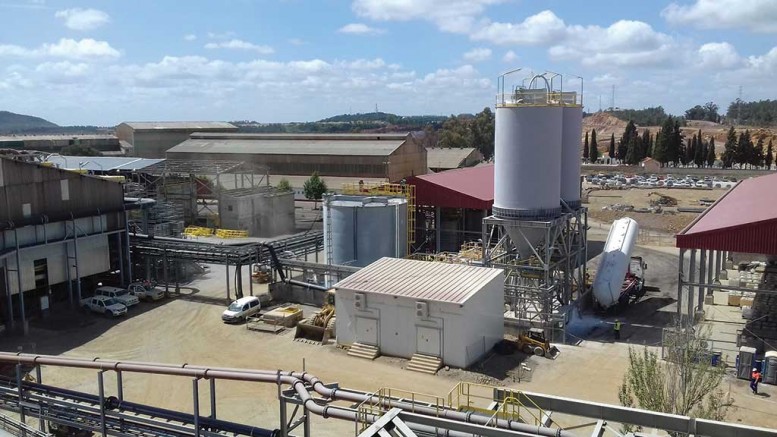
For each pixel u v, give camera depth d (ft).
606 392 103.65
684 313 150.41
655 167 545.44
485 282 123.34
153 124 545.03
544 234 137.90
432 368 113.70
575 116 153.79
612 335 135.33
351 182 342.44
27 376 104.94
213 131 536.01
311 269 157.28
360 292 122.62
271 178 361.92
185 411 97.19
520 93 139.23
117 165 274.57
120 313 148.46
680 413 76.18
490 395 103.19
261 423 93.66
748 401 100.17
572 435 60.29
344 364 117.91
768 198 148.36
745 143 536.83
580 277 156.25
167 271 169.48
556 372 113.09
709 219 136.46
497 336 128.67
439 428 62.59
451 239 209.46
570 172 155.43
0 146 492.54
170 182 265.95
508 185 139.54
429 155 480.23
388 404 72.64
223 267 198.80
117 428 82.58
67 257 154.71
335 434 90.63
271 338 133.18
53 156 300.40
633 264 179.73
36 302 148.77
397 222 165.99
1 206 138.41
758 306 151.53
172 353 124.57
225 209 262.47
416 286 123.65
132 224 198.49
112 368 82.99
